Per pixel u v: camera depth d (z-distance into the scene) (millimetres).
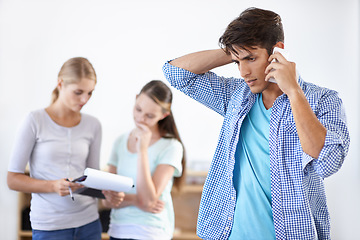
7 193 3863
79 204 2391
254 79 1478
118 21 4074
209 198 1648
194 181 3777
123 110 4051
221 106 1722
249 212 1539
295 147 1464
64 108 2426
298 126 1377
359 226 3811
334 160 1372
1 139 3969
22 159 2350
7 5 4023
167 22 4078
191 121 4035
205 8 4078
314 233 1465
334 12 3992
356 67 3943
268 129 1535
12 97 4020
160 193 2400
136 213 2375
